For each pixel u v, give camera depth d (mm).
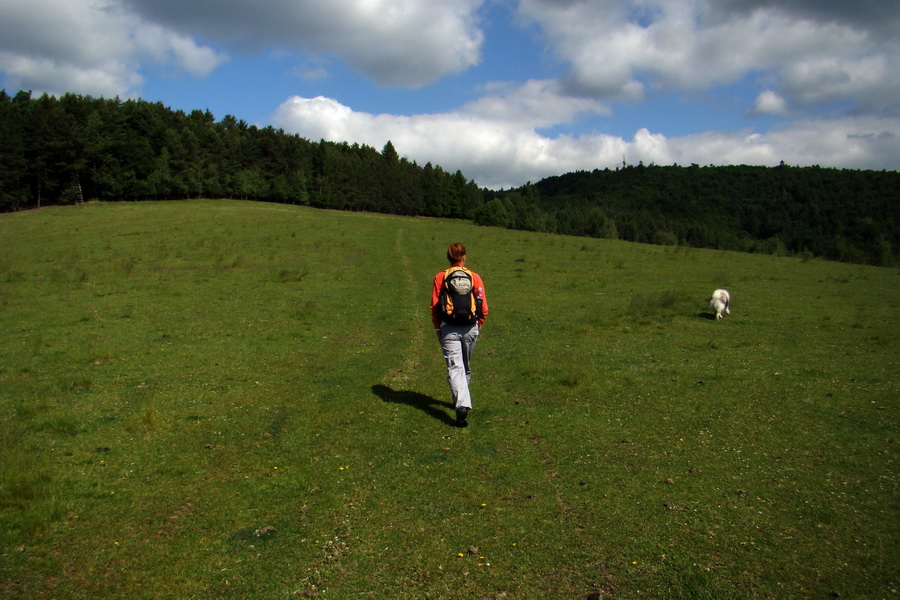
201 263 22328
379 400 7352
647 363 9266
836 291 18203
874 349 10219
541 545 3934
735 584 3469
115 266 21172
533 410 6926
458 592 3436
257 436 6098
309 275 19953
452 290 6156
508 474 5105
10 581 3514
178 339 10914
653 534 4051
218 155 90250
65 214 46656
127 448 5738
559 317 13609
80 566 3711
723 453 5551
